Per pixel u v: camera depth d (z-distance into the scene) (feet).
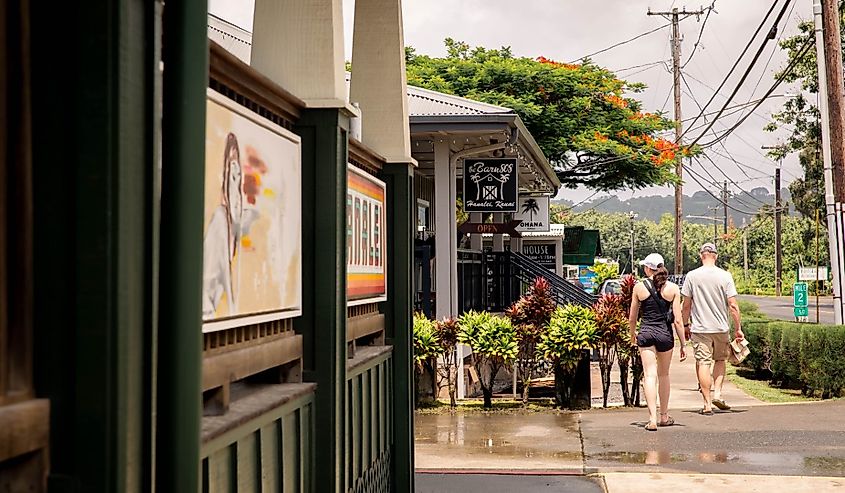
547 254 109.91
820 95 55.06
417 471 27.22
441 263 45.70
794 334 46.16
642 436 32.78
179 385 7.13
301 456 14.02
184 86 7.23
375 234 20.48
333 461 14.93
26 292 6.98
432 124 43.37
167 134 7.22
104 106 7.01
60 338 7.01
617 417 37.52
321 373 14.98
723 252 393.50
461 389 43.34
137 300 7.30
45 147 7.06
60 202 7.04
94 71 7.02
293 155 14.37
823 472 26.53
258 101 13.11
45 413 6.93
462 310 49.62
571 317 40.19
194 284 7.20
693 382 51.39
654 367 34.55
